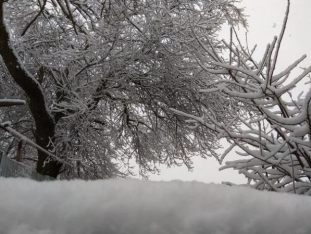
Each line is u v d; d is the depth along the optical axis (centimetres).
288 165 446
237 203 82
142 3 870
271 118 408
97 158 1022
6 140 1149
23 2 943
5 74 989
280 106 424
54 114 979
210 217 78
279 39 395
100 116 988
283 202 86
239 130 450
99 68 908
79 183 103
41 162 892
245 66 479
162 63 928
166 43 910
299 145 416
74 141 959
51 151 854
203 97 934
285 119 398
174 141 1066
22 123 1137
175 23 873
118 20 840
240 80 465
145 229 77
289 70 434
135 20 940
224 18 1024
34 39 951
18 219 78
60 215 79
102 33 832
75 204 81
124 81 903
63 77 926
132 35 878
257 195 91
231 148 459
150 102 971
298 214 80
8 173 496
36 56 897
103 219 78
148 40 867
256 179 445
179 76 927
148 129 1118
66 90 866
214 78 922
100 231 77
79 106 840
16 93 1044
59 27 952
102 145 1014
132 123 1088
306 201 90
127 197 84
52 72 886
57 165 927
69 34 953
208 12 942
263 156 429
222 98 919
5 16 942
